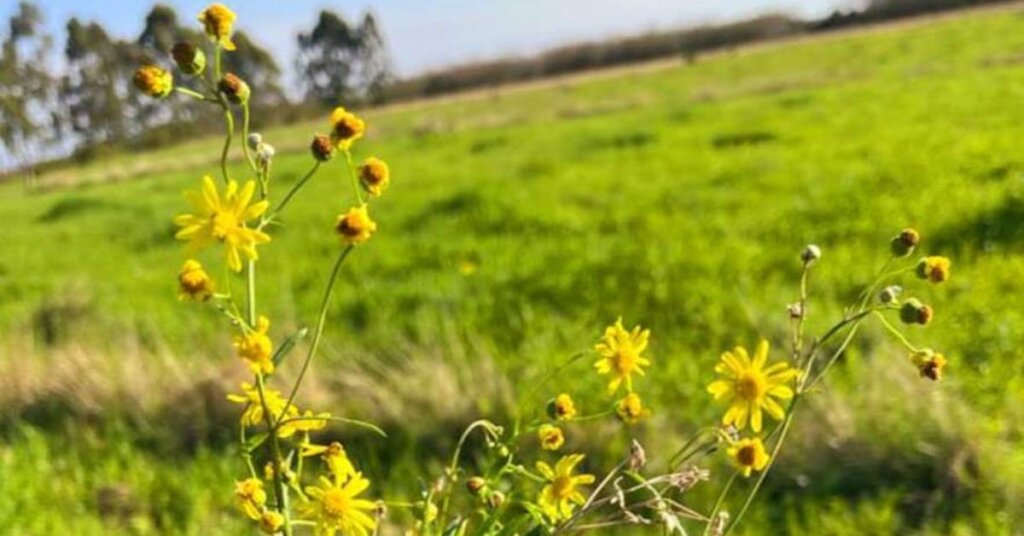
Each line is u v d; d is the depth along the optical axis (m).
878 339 1.12
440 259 1.90
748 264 1.56
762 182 2.25
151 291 1.99
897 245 0.42
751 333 1.22
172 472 1.01
